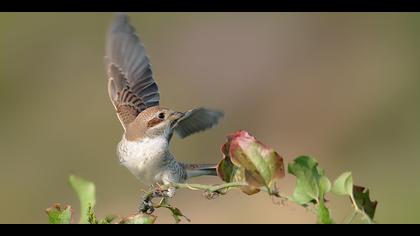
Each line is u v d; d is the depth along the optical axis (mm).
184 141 14625
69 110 16094
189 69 17203
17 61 16562
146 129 5766
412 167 15195
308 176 3480
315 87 16969
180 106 16797
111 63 6492
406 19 17266
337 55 17359
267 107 16812
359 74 17031
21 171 15102
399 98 16562
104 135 15609
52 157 15391
